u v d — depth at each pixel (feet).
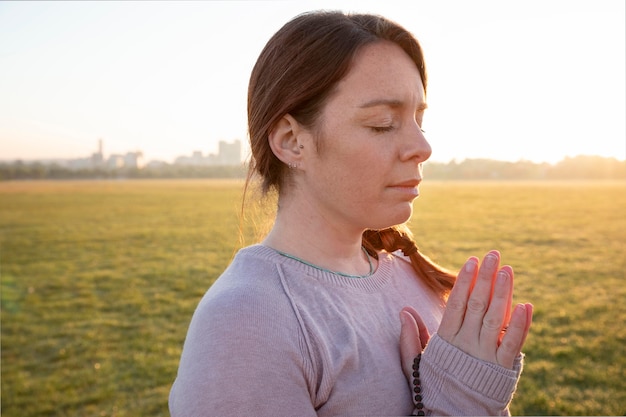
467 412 3.72
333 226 4.23
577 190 194.70
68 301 35.88
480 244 61.72
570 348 24.02
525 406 18.51
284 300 3.78
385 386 3.87
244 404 3.43
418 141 3.83
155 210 120.16
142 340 26.73
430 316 4.81
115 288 39.96
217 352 3.51
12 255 57.67
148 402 19.29
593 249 56.44
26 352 25.20
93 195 183.52
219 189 230.07
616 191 186.29
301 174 4.17
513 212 103.55
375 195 3.84
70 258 55.21
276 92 3.96
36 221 97.09
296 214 4.25
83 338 27.30
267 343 3.52
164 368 22.65
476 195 163.73
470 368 3.74
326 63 3.76
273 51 4.04
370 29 3.87
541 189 206.28
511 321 3.79
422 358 3.95
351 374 3.79
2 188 254.68
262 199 4.56
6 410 18.61
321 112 3.83
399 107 3.82
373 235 4.97
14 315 31.94
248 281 3.83
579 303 33.04
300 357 3.59
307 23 3.92
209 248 61.57
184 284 40.86
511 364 3.82
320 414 3.67
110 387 20.49
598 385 20.11
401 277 4.91
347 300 4.12
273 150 4.09
